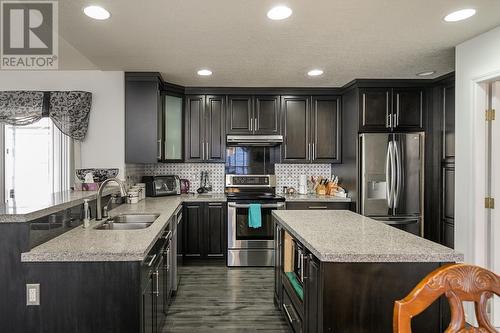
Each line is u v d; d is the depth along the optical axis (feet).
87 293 5.43
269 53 9.68
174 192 14.30
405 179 12.73
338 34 8.16
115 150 11.80
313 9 6.77
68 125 11.35
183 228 13.41
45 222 6.05
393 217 12.74
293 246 7.49
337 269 5.13
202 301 10.03
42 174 12.49
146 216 9.32
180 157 13.98
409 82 12.89
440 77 12.37
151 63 10.69
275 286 9.68
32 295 5.40
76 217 7.47
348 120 13.80
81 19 7.24
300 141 14.47
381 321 5.15
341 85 13.89
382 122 12.95
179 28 7.73
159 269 7.43
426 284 2.97
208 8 6.70
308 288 6.06
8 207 6.07
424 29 7.84
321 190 14.79
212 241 13.53
